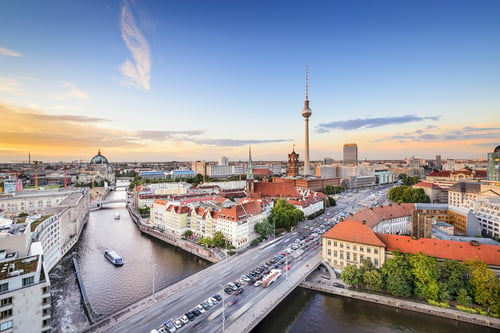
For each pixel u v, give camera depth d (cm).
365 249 10231
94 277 11300
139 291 10156
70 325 8000
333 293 9450
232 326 7175
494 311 7850
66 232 15088
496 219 14388
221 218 14588
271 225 15488
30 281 6638
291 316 8406
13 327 6344
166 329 6962
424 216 10931
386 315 8356
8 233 9781
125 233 18288
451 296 8412
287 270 10762
